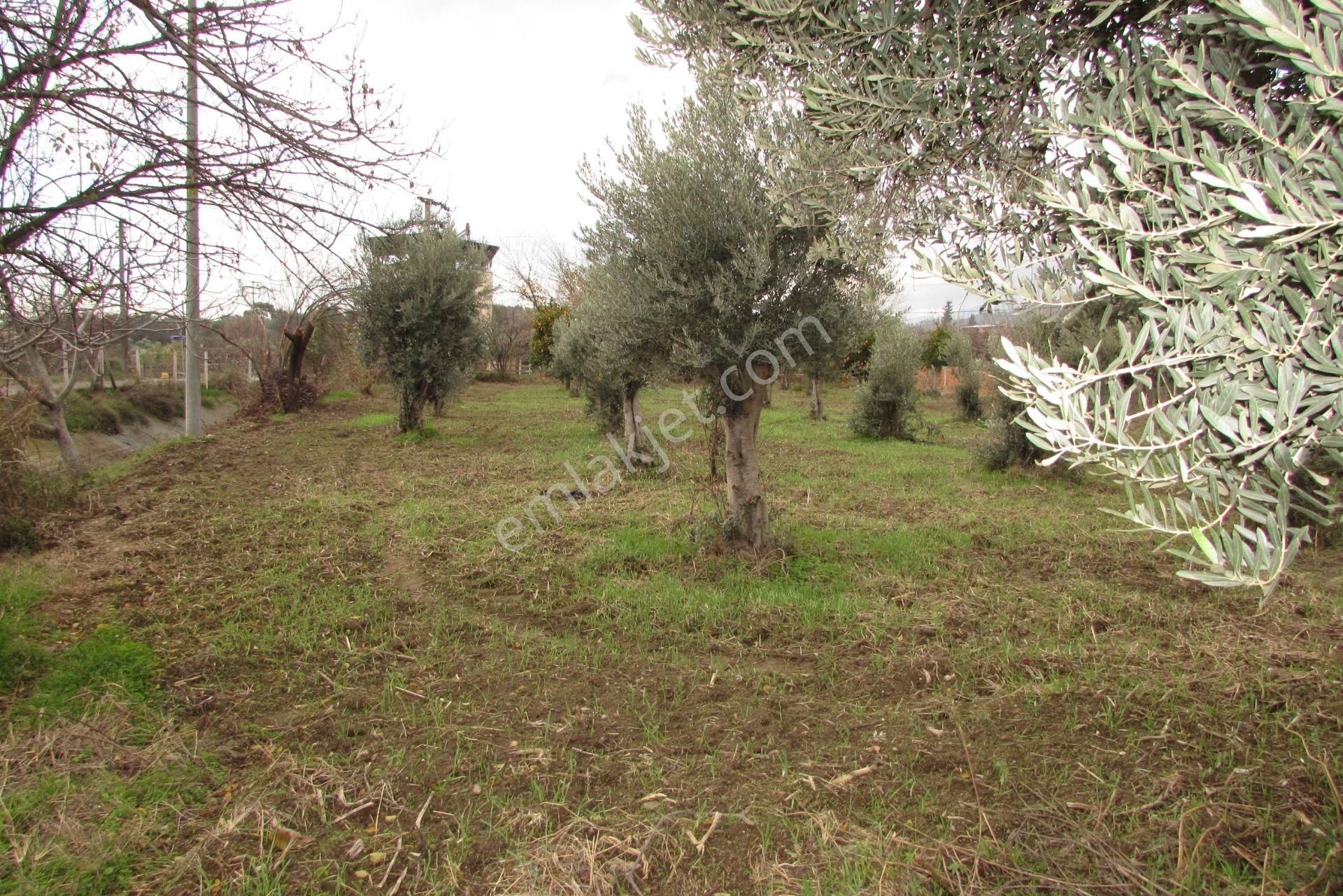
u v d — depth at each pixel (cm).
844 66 232
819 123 234
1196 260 138
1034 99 214
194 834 280
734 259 520
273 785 311
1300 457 131
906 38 222
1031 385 151
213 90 377
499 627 489
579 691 400
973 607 520
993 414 1130
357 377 2702
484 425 1788
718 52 265
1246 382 132
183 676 411
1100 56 202
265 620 497
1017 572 615
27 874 250
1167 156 142
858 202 260
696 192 527
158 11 354
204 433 1495
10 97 349
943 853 262
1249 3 111
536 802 299
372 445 1414
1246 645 445
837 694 395
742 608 521
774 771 320
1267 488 139
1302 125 128
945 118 220
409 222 461
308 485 988
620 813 291
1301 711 355
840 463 1211
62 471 848
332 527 748
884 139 233
